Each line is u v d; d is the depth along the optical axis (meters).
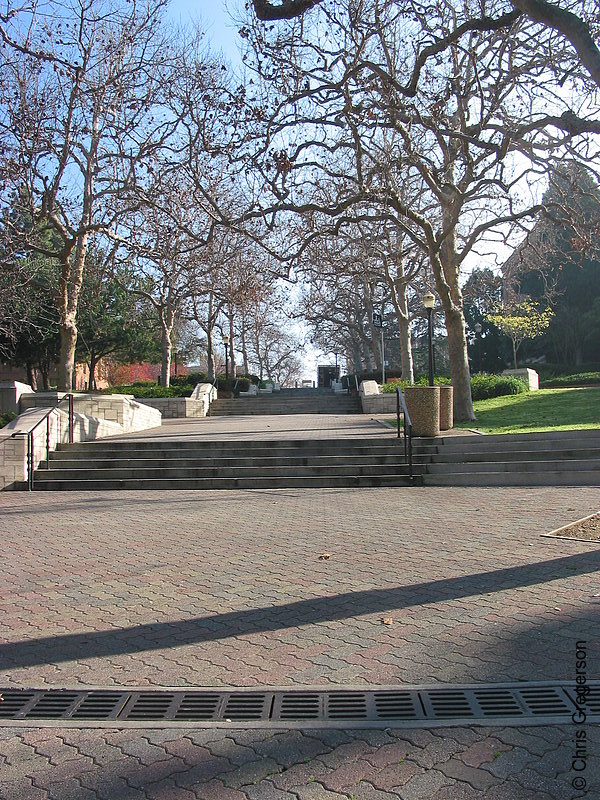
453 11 12.98
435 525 8.75
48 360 37.38
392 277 29.38
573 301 44.25
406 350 31.39
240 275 26.58
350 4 12.00
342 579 6.41
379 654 4.57
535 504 9.88
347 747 3.41
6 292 19.19
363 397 28.88
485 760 3.24
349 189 15.61
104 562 7.39
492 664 4.32
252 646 4.81
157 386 34.81
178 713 3.86
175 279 26.67
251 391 40.31
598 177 14.46
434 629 5.00
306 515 9.85
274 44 12.16
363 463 13.60
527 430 15.85
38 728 3.73
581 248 17.16
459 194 14.16
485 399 25.70
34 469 13.93
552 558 6.84
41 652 4.82
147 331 41.44
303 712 3.81
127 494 12.45
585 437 13.61
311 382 103.25
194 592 6.17
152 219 18.28
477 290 30.41
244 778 3.16
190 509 10.67
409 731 3.54
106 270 22.08
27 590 6.38
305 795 3.01
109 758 3.39
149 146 17.61
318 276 30.86
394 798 2.96
